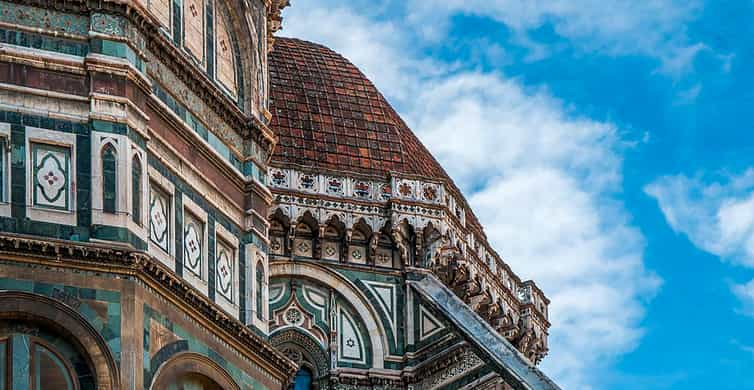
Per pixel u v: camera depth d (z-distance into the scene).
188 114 47.91
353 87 73.38
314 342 65.50
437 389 65.00
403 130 73.56
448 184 68.88
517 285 74.12
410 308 66.62
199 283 46.97
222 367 46.59
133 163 44.78
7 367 42.19
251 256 49.28
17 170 43.53
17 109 43.97
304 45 75.62
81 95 44.72
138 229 44.44
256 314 49.03
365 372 65.56
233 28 51.19
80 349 42.78
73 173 44.00
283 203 66.25
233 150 49.81
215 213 48.28
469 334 64.56
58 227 43.47
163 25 47.78
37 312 42.47
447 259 68.00
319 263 66.31
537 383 62.94
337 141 70.12
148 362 43.75
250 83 51.00
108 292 43.22
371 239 67.06
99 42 45.19
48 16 45.06
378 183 67.94
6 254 42.50
